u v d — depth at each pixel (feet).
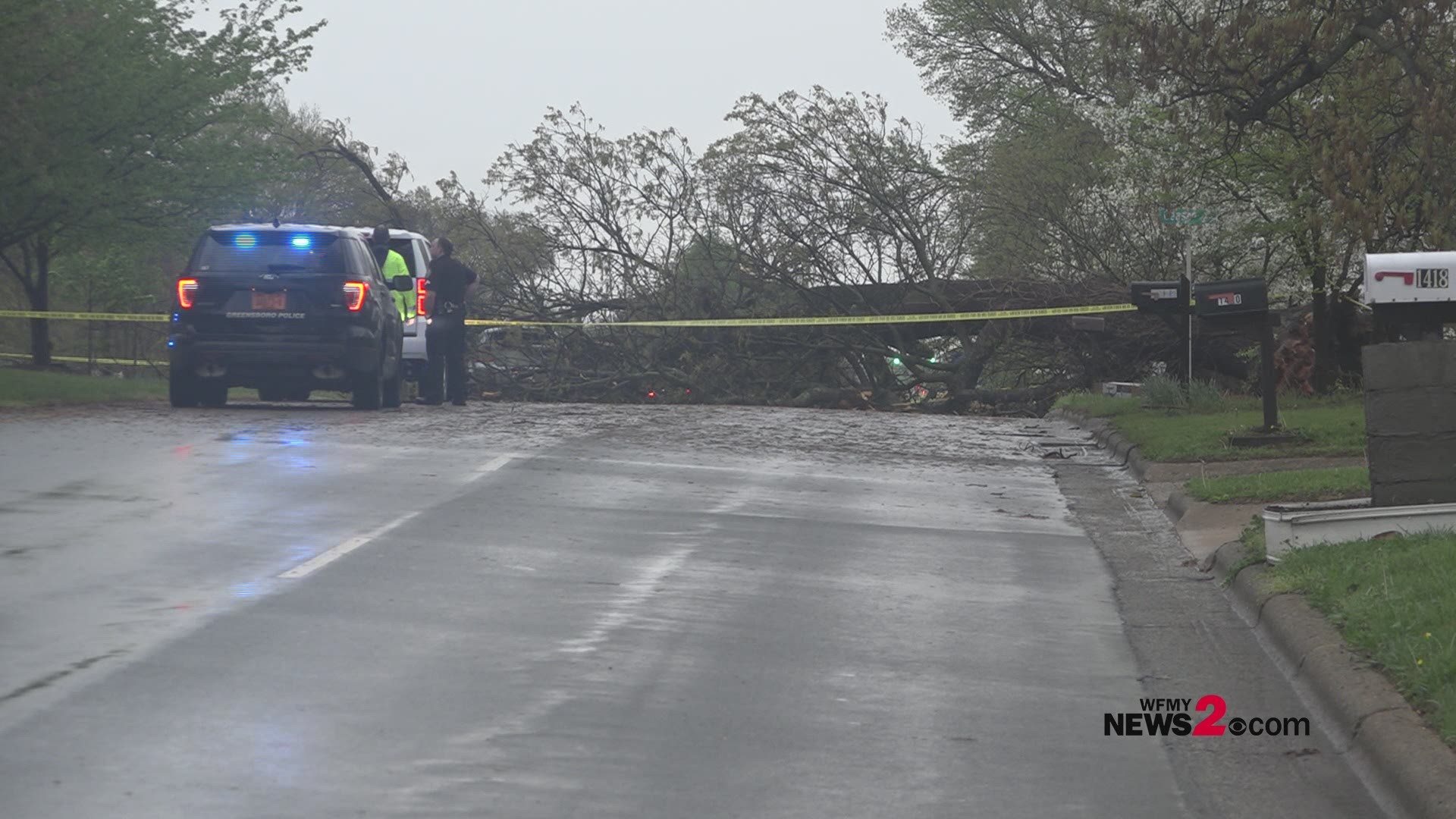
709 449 145.07
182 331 167.84
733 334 318.45
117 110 221.87
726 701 59.67
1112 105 221.87
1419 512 83.10
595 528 97.96
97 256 308.19
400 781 49.03
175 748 51.67
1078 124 309.63
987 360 308.40
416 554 86.58
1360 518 83.41
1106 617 77.92
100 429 145.69
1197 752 55.31
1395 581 72.08
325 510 100.94
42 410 167.63
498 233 327.88
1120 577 89.04
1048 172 291.38
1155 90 177.88
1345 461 129.80
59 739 52.31
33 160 213.87
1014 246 303.27
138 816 45.29
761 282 317.42
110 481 110.93
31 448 129.49
